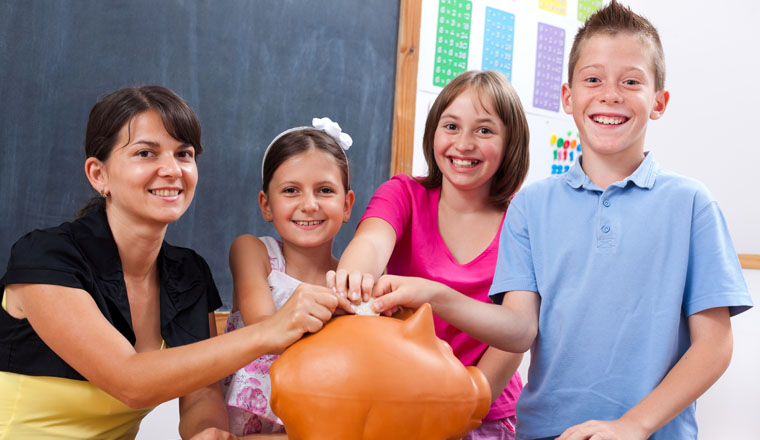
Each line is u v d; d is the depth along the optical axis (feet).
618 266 2.77
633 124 2.81
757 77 7.48
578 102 2.93
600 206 2.87
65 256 2.64
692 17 7.73
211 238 4.93
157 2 4.64
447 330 3.47
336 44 5.47
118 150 2.72
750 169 7.52
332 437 1.89
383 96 5.75
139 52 4.58
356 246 3.13
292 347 2.10
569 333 2.81
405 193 3.76
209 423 2.87
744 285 2.63
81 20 4.37
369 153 5.68
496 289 3.04
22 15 4.18
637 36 2.84
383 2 5.72
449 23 6.20
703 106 7.70
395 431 1.89
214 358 2.33
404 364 1.93
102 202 3.03
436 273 3.55
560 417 2.82
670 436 2.66
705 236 2.69
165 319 2.98
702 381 2.52
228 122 4.96
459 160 3.55
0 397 2.73
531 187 3.16
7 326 2.73
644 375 2.68
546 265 2.93
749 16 7.50
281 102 5.20
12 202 4.20
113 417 2.88
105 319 2.56
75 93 4.36
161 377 2.36
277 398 2.01
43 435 2.76
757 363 7.38
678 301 2.68
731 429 7.30
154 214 2.75
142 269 2.99
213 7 4.87
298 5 5.25
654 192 2.81
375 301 2.38
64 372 2.70
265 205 3.68
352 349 1.95
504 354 3.30
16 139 4.19
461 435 2.01
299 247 3.52
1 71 4.13
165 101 2.79
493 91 3.54
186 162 2.88
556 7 7.02
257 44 5.07
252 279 3.31
